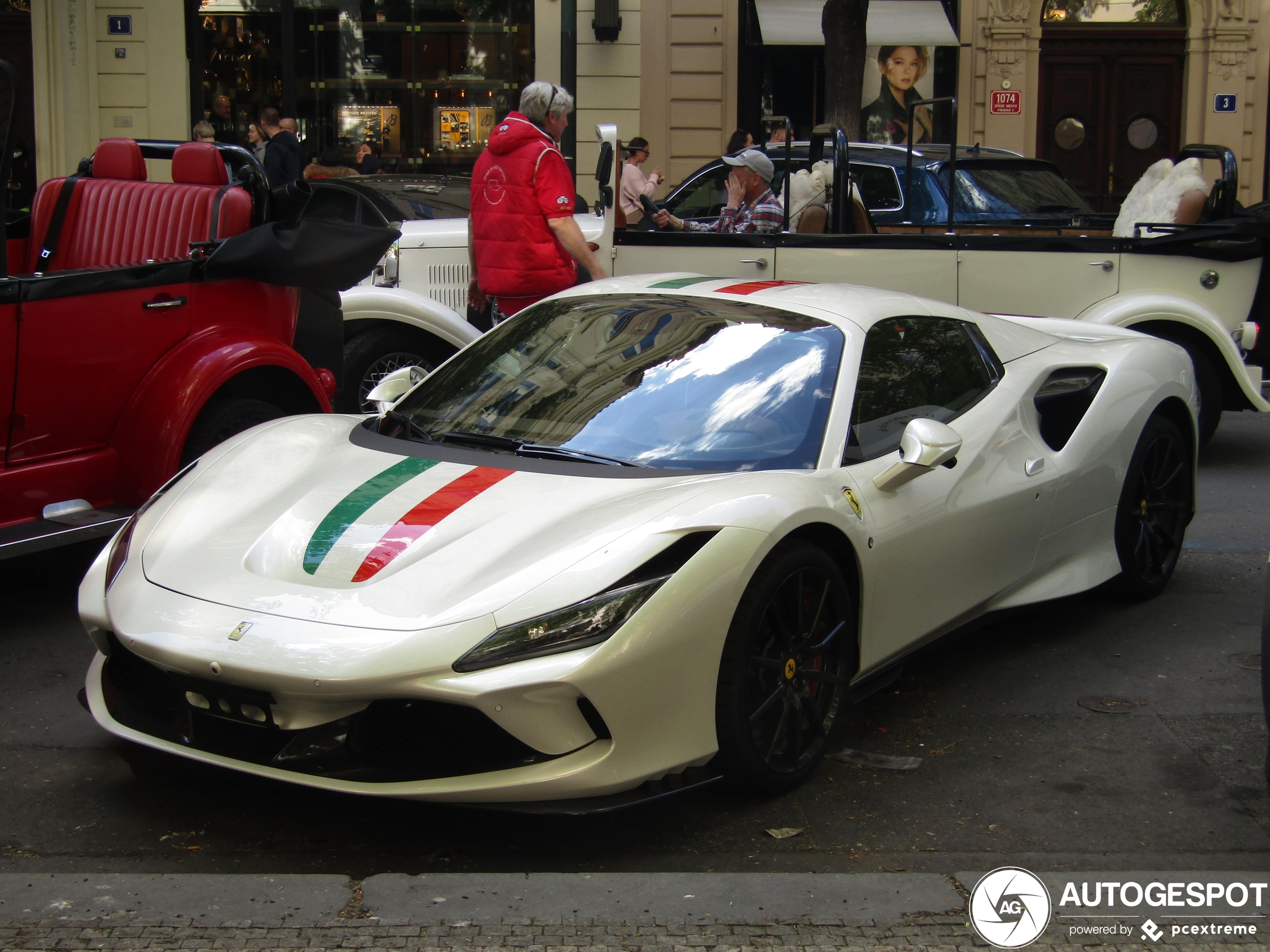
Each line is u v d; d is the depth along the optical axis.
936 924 2.45
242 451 3.73
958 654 4.40
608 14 15.25
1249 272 7.11
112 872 2.84
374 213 7.72
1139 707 3.91
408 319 7.15
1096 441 4.48
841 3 11.73
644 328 3.93
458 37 15.61
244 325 5.04
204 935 2.38
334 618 2.82
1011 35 16.20
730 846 2.99
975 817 3.17
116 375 4.57
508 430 3.66
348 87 15.65
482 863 2.89
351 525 3.14
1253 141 16.58
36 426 4.36
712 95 15.80
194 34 15.35
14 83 4.58
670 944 2.37
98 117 15.30
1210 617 4.79
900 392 3.82
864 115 16.39
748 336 3.78
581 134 15.79
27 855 2.91
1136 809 3.22
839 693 3.37
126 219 5.38
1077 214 8.55
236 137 15.57
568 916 2.46
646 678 2.80
